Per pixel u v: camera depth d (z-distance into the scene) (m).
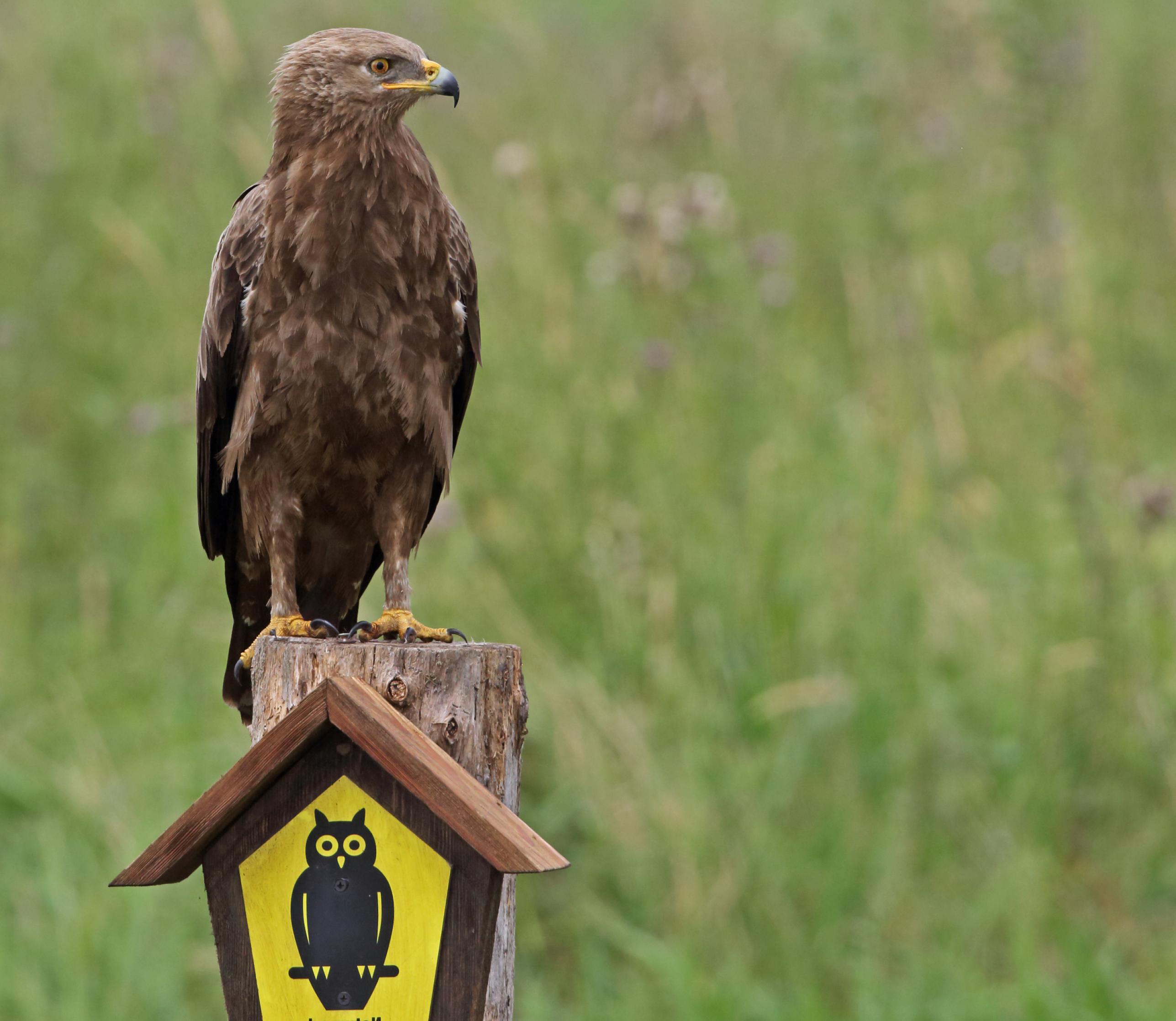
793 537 11.03
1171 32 16.73
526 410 11.14
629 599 10.53
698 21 15.38
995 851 9.74
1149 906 9.79
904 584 10.71
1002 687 10.38
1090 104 15.84
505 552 10.71
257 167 12.82
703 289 11.59
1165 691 10.67
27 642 11.96
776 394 12.12
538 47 15.09
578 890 9.59
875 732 10.07
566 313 11.63
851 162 13.84
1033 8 12.25
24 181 15.03
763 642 10.38
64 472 13.48
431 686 5.37
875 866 9.60
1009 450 12.34
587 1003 8.94
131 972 8.84
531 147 12.70
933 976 8.92
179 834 4.76
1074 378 11.77
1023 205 13.78
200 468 7.76
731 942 9.10
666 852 9.45
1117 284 14.19
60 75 15.59
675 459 11.22
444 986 4.85
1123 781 10.34
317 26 15.60
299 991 4.89
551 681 9.97
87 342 14.10
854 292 12.62
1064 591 11.03
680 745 10.00
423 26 15.66
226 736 10.69
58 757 10.84
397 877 4.86
